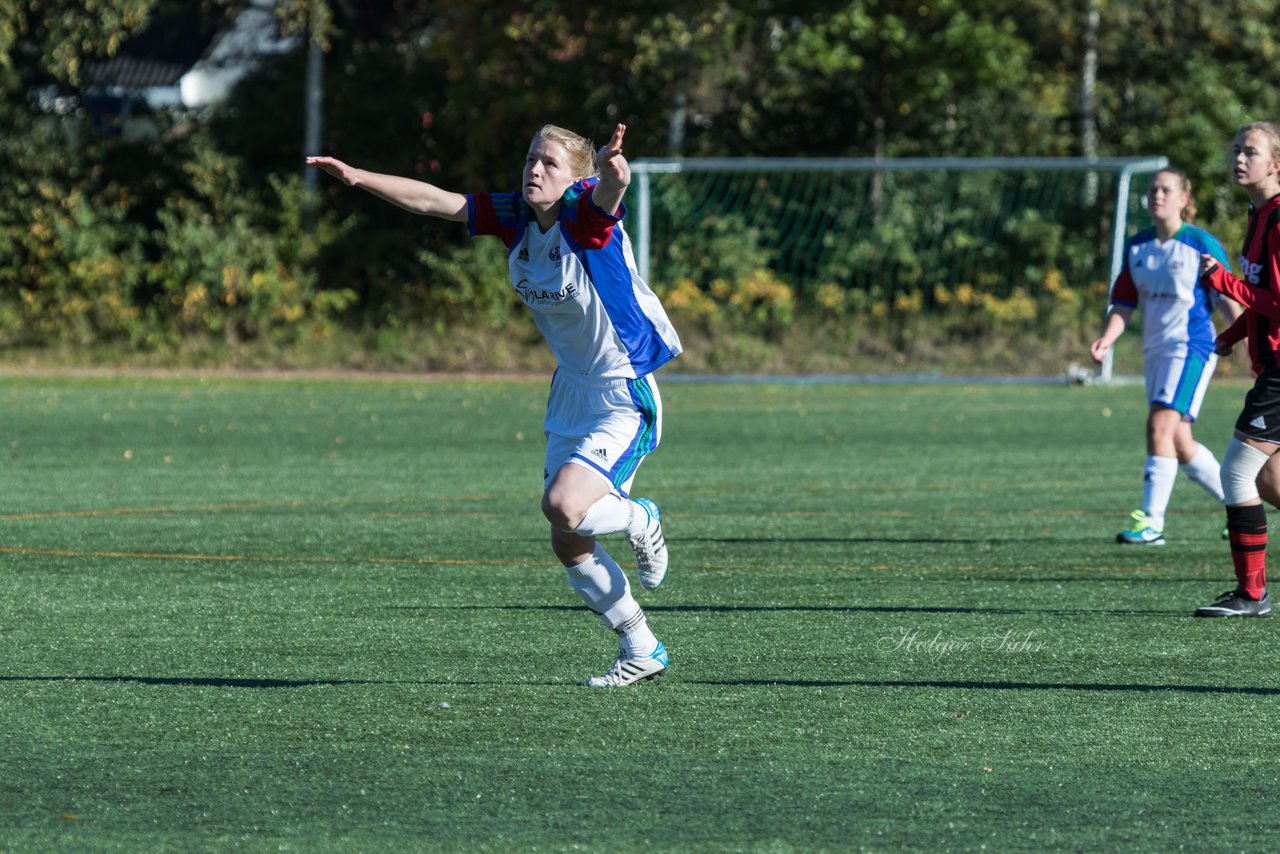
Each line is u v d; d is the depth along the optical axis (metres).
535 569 26.84
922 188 88.12
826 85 94.94
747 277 80.62
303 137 93.50
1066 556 28.50
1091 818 13.30
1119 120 97.56
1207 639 20.88
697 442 49.19
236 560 27.80
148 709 16.97
